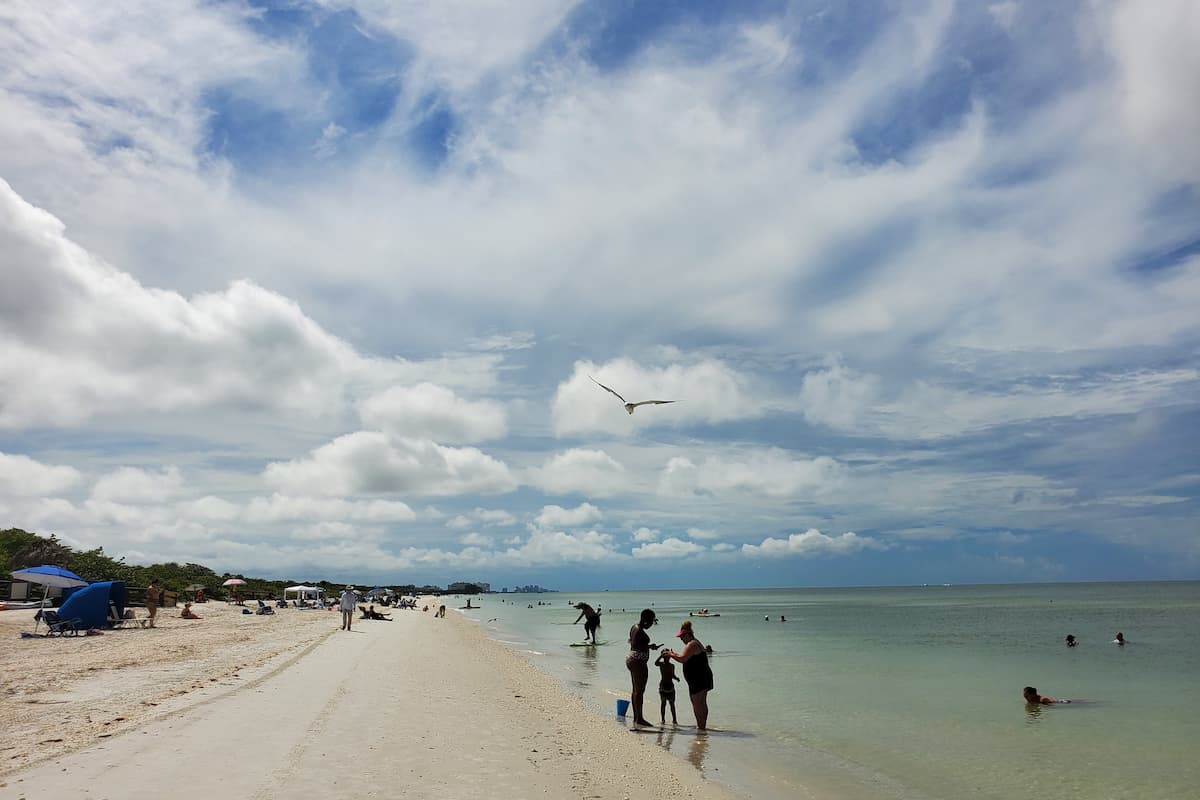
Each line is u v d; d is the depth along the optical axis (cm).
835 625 7050
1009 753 1547
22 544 6406
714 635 5609
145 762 954
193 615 4534
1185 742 1669
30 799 786
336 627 4162
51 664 2038
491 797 930
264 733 1161
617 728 1642
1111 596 17700
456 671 2375
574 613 11831
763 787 1226
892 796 1216
